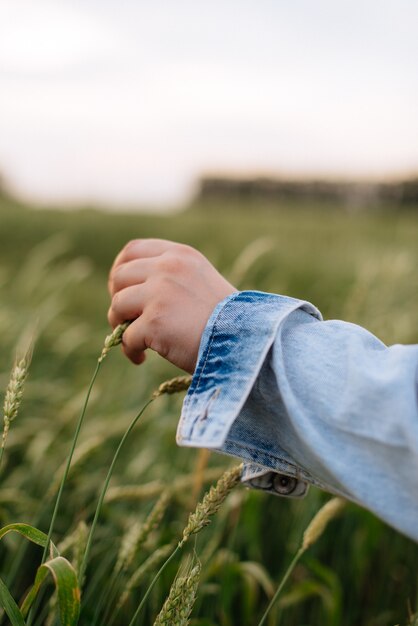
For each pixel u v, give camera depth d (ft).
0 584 1.86
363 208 37.50
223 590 3.34
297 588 3.47
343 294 10.67
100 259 19.13
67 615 1.68
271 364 1.69
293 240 18.76
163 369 6.16
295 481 1.96
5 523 3.15
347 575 4.13
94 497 4.18
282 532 4.33
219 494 1.89
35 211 23.22
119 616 3.25
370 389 1.52
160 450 4.65
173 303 1.79
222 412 1.62
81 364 7.73
